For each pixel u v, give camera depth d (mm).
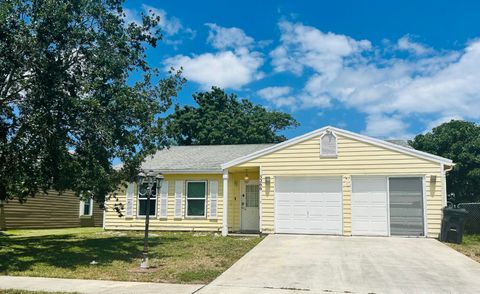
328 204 17641
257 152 18375
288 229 17859
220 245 14766
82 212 28812
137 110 13492
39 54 11922
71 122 12555
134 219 20469
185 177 20156
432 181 16641
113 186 14977
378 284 9148
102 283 9172
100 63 13195
